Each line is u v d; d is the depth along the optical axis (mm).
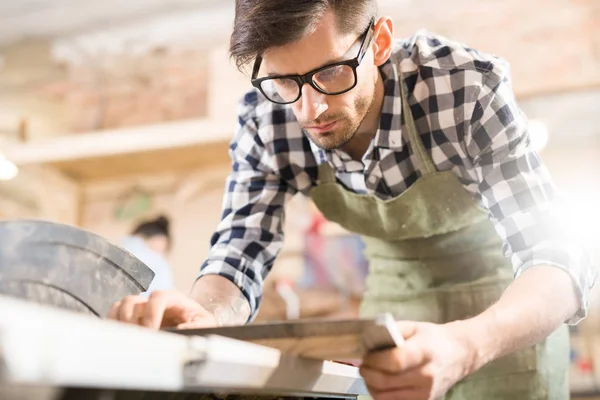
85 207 4293
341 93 1007
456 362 738
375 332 606
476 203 1251
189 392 744
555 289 903
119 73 4281
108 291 803
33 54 4441
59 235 751
